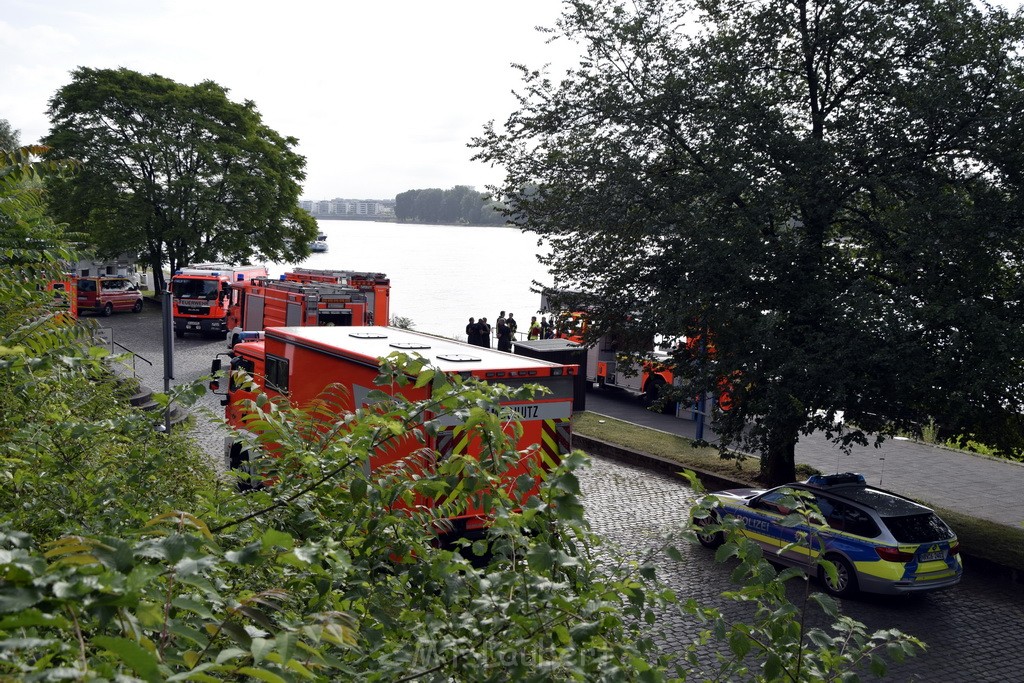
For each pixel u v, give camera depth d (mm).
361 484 3662
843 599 12445
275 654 1870
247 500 3910
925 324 13016
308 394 13273
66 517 4422
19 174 6059
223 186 49250
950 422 14180
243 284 35344
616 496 16750
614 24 16438
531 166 17688
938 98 13438
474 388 3979
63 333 4527
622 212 16000
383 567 3547
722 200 15523
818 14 15375
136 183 47156
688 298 14789
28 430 4684
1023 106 13156
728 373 15016
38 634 2270
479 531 10445
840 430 14641
